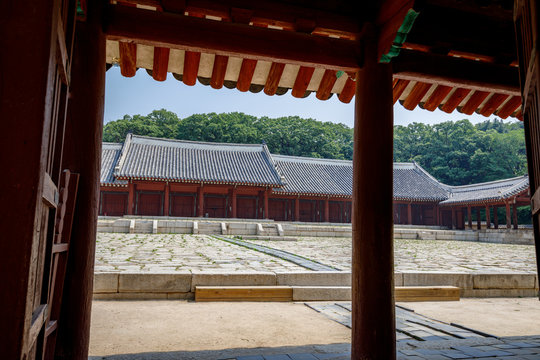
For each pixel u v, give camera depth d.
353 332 3.77
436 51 4.32
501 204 36.66
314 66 3.97
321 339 5.27
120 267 9.34
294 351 4.41
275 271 9.42
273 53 3.76
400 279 9.02
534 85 2.62
